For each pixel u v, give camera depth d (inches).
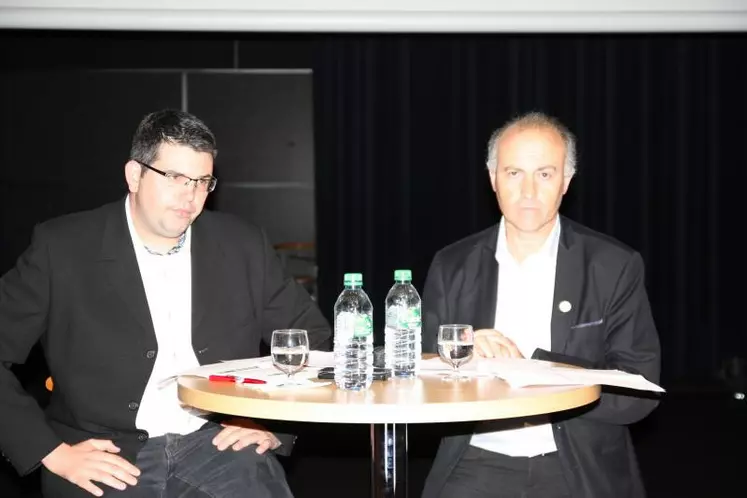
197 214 83.1
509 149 88.8
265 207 272.8
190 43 268.2
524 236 91.4
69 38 267.0
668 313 269.0
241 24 153.3
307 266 269.9
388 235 266.5
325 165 265.1
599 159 266.8
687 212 268.7
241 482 81.0
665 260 269.0
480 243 94.8
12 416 78.0
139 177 82.4
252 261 92.1
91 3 152.2
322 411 60.7
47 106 268.8
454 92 263.9
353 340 71.4
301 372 75.1
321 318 95.6
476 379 71.7
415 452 182.1
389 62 263.6
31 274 81.7
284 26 153.9
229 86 269.9
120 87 269.0
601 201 267.6
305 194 273.3
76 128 269.6
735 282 269.0
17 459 77.0
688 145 267.6
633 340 88.7
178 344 85.2
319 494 155.6
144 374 82.0
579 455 84.4
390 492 70.1
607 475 85.1
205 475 81.4
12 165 269.6
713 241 268.4
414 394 64.4
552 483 87.7
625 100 266.1
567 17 154.9
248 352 89.5
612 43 264.4
